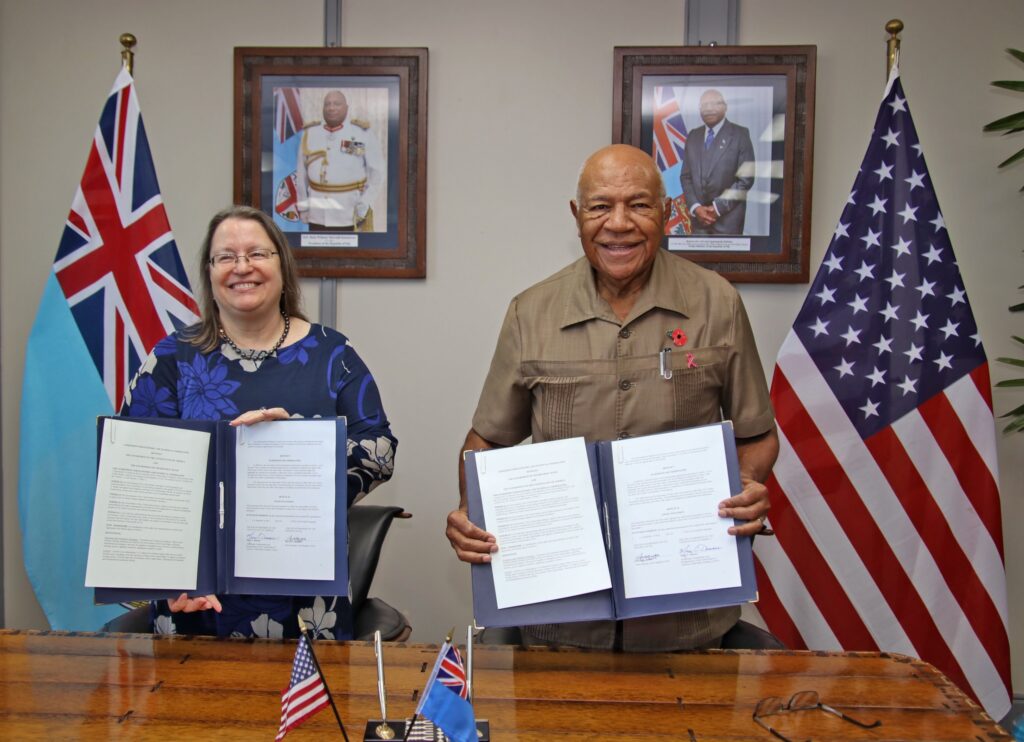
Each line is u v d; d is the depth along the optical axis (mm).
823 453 2250
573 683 1280
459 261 2523
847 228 2268
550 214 2494
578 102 2469
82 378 2328
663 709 1192
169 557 1377
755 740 1101
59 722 1134
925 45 2400
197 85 2535
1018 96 2383
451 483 2562
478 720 1133
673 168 2428
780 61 2383
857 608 2238
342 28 2500
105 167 2336
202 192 2559
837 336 2254
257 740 1094
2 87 2553
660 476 1363
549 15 2461
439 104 2496
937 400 2213
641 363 1557
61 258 2332
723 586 1335
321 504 1393
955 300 2217
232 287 1578
